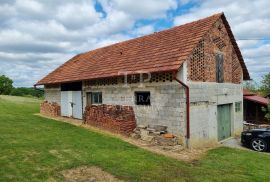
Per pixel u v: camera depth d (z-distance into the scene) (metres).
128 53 17.06
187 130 11.94
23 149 10.02
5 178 7.04
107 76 15.20
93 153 10.00
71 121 18.53
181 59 11.91
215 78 14.77
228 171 9.04
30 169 7.87
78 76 18.78
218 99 14.98
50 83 22.17
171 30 16.55
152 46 15.67
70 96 20.41
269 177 8.70
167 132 12.62
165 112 12.70
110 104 16.14
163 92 12.78
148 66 13.23
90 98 18.41
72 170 8.09
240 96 18.42
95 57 21.17
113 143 11.79
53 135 13.13
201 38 12.94
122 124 13.73
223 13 14.91
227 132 16.59
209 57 14.13
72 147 10.74
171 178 7.90
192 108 12.38
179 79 12.08
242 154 11.79
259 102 21.34
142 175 7.98
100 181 7.36
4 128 14.52
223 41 15.81
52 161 8.77
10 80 88.00
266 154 12.42
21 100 42.16
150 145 11.92
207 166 9.46
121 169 8.35
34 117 20.48
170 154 10.75
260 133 13.55
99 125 15.56
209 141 13.77
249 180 8.27
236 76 17.94
